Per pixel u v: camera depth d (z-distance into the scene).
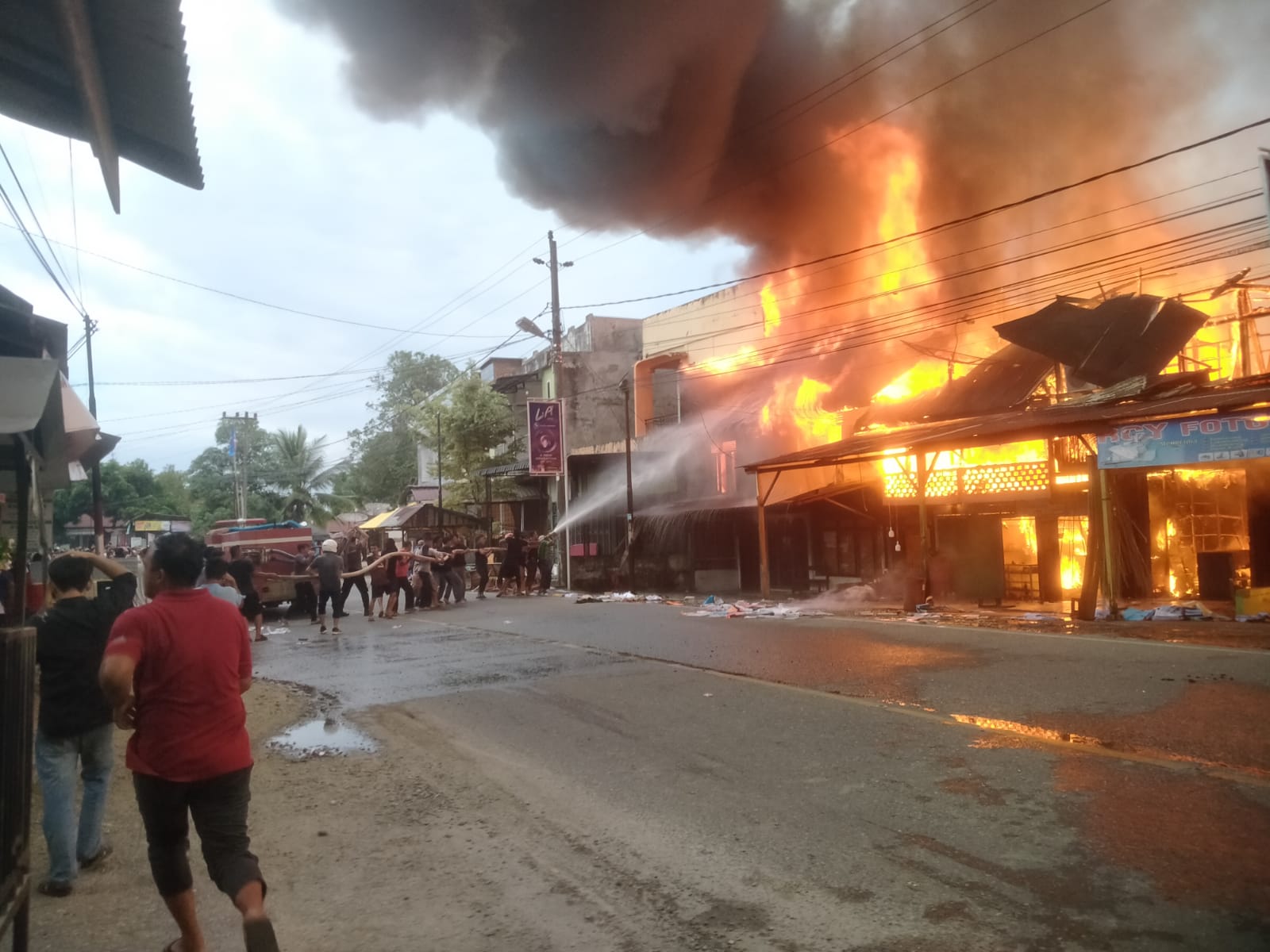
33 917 4.14
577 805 5.61
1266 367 19.83
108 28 3.00
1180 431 12.16
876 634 12.73
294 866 4.76
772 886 4.26
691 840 4.91
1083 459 15.85
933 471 16.67
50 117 3.78
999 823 4.92
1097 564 13.33
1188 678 8.57
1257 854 4.32
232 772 3.48
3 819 3.08
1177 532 16.36
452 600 22.69
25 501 5.02
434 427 35.00
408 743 7.46
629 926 3.92
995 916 3.83
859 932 3.75
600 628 14.75
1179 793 5.25
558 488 27.67
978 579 17.08
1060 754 6.16
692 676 9.86
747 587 24.23
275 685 10.54
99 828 4.78
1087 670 9.20
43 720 4.44
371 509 57.16
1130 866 4.27
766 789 5.75
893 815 5.15
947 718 7.39
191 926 3.55
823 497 19.88
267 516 52.28
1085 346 17.00
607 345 35.91
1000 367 18.95
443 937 3.88
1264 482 15.24
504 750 7.07
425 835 5.17
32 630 3.45
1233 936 3.54
